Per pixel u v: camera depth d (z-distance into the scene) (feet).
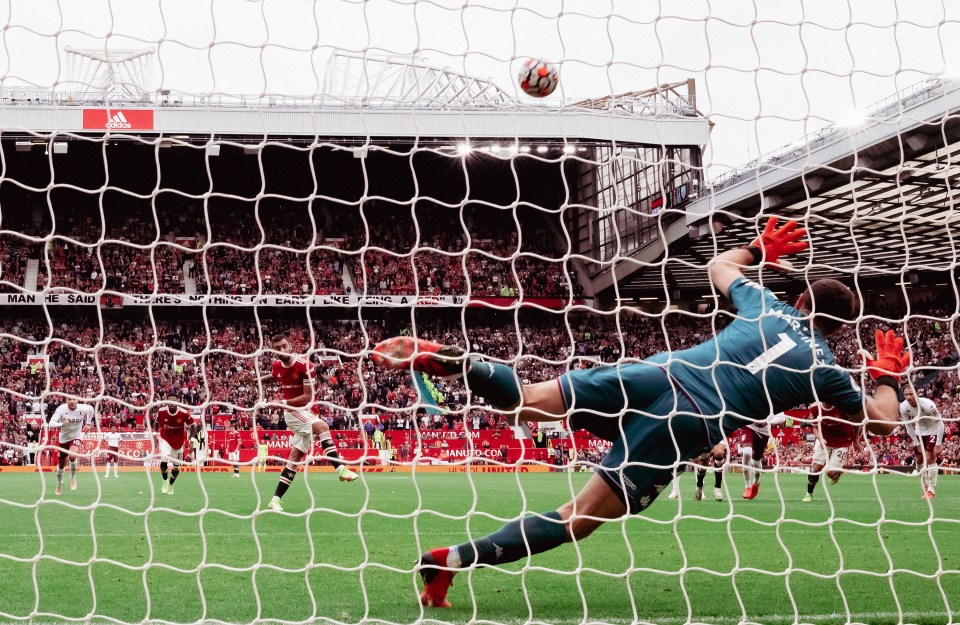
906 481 62.44
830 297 14.57
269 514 29.76
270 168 113.60
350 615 13.26
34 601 13.88
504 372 13.71
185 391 94.12
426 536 23.43
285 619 12.97
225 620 12.82
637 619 13.24
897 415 14.65
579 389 13.91
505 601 14.53
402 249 115.44
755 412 14.08
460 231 118.52
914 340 98.27
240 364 100.78
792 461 76.43
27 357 96.89
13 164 108.99
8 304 102.06
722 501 39.58
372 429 83.76
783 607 14.34
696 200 84.28
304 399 26.55
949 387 87.81
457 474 74.64
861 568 18.42
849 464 73.00
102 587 15.10
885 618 13.57
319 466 78.43
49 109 76.38
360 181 117.39
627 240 104.12
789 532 25.13
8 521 26.45
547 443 84.28
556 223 119.96
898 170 17.13
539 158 16.29
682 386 13.80
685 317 117.60
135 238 111.86
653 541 22.47
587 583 16.30
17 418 82.23
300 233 114.83
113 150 104.53
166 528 24.66
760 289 14.85
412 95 75.66
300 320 108.17
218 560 18.52
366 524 26.61
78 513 29.50
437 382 88.48
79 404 43.52
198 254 110.22
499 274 113.70
